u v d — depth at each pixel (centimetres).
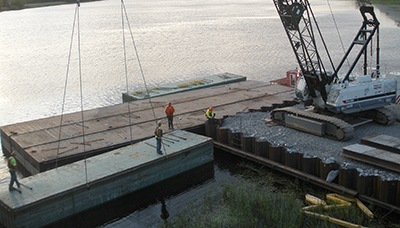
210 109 2439
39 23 13825
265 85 3497
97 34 9788
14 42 8825
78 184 1677
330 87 2252
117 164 1881
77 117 2688
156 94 3291
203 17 14288
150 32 9881
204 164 2197
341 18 11331
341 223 1512
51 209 1600
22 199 1556
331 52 5972
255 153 2192
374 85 2233
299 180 1964
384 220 1559
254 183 1967
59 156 1983
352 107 2200
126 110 2822
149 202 1883
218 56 6009
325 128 2142
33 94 4022
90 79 4641
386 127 2281
